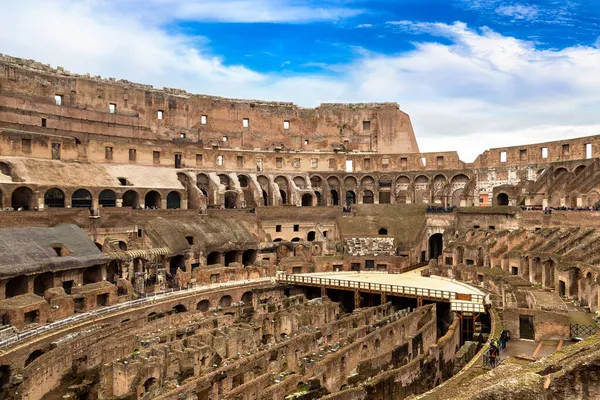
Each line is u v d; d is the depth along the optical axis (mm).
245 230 78312
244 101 107625
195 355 36312
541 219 69500
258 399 28125
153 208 77875
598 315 38281
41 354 37969
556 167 80625
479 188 93000
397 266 74375
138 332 44562
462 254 72812
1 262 46406
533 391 14883
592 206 66000
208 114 103250
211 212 80875
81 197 69875
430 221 86375
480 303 50188
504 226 77188
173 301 53875
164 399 28016
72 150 76438
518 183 86500
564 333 35531
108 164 80500
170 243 65562
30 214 58875
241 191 89562
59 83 83438
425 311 51406
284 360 37781
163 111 97562
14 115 75625
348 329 46750
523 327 39188
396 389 31688
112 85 90438
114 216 68188
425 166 99312
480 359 31359
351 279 66375
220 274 65188
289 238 87438
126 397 31578
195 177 87188
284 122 111000
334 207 90500
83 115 85938
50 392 34062
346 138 112812
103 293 50781
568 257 47375
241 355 38531
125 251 60531
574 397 15273
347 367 35844
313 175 100938
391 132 112625
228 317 49562
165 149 88188
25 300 43281
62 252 54469
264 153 99438
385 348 42688
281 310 50688
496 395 15055
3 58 77312
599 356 15039
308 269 73188
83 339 38312
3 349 35688
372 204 91500
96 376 36562
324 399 26891
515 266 59906
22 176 64250
